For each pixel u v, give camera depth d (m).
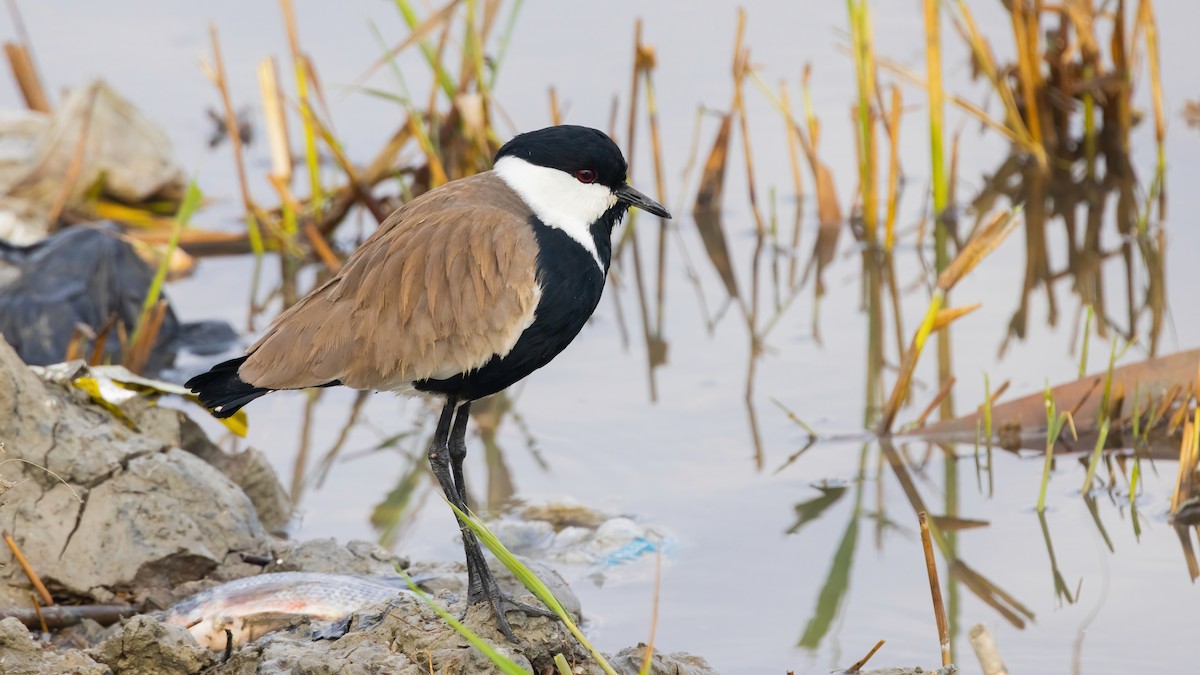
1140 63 17.67
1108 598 9.43
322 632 8.30
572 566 10.10
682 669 8.26
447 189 8.59
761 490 11.10
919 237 15.53
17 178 16.27
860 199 16.19
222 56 19.14
